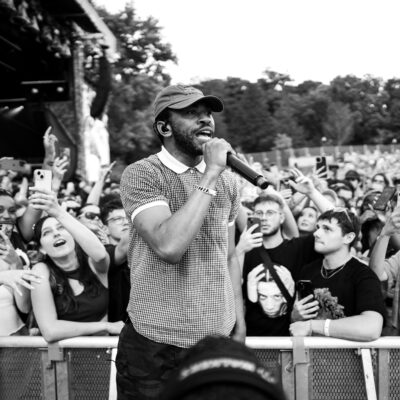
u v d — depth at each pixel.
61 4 10.69
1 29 10.15
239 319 2.07
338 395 2.23
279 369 2.23
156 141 37.09
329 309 2.55
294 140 63.88
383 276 2.99
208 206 1.65
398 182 8.70
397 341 2.21
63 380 2.32
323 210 3.54
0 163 6.65
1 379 2.37
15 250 3.26
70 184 8.66
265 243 3.18
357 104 71.88
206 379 0.54
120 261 2.74
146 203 1.73
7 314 2.58
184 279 1.76
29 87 12.63
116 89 34.72
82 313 2.53
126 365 1.84
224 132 59.00
